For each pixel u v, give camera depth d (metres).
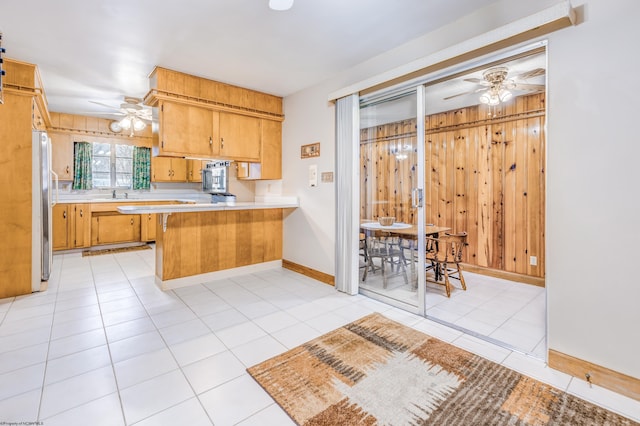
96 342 2.25
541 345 2.25
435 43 2.52
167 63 3.13
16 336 2.32
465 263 4.43
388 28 2.48
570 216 1.84
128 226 5.81
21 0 2.06
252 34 2.56
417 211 2.77
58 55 2.92
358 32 2.54
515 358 2.07
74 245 5.24
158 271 3.57
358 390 1.73
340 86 3.41
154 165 6.16
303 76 3.52
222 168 4.92
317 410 1.57
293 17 2.30
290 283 3.69
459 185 4.47
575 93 1.80
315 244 3.84
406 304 2.90
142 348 2.17
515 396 1.68
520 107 3.88
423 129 2.73
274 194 4.56
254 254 4.16
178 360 2.03
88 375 1.85
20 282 3.17
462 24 2.35
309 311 2.85
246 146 3.98
